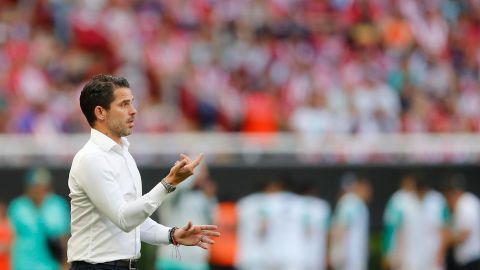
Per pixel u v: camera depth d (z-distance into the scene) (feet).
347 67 217.77
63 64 201.16
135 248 70.38
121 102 70.08
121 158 69.92
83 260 69.41
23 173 150.00
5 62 196.75
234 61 210.38
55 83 194.08
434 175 158.61
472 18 249.96
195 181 133.08
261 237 138.82
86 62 204.33
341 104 192.24
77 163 69.21
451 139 164.14
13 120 177.58
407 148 162.61
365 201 148.97
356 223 145.28
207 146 157.07
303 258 139.54
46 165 150.92
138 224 67.67
